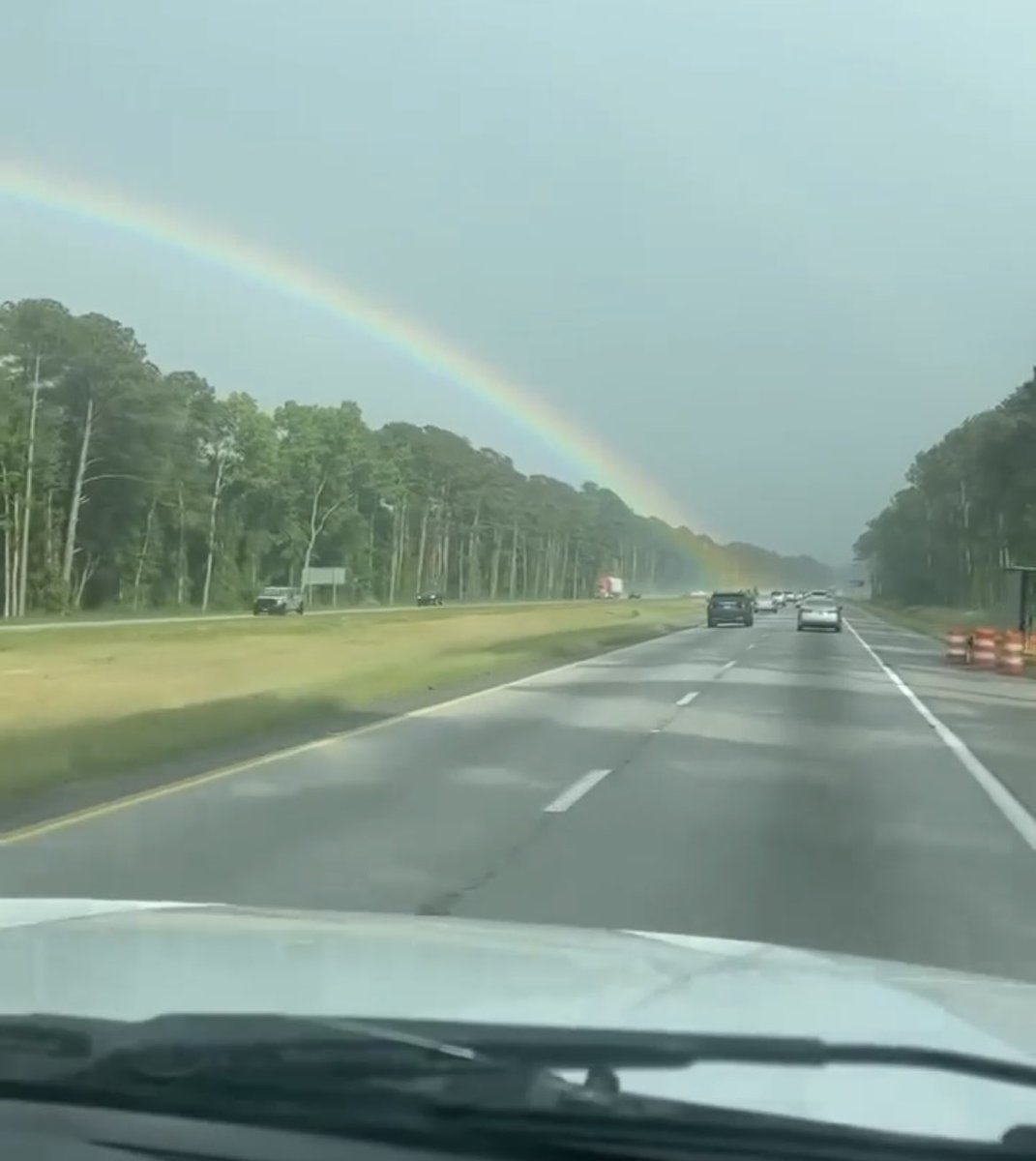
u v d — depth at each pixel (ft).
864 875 31.91
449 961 14.48
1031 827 38.86
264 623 233.96
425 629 205.98
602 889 29.99
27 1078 9.70
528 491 650.84
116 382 297.12
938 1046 11.23
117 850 34.19
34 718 68.64
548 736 62.13
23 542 276.62
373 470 439.22
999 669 120.26
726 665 120.47
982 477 318.04
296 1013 11.39
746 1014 12.14
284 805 41.96
